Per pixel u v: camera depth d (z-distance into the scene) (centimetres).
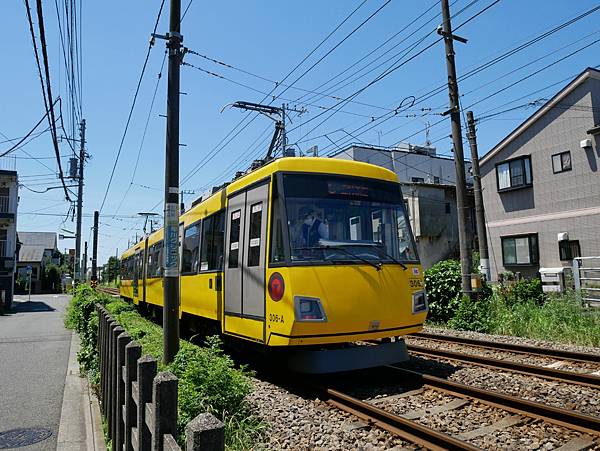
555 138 2020
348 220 712
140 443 303
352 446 459
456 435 477
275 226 684
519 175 2155
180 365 586
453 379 712
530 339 1054
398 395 627
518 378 700
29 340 1305
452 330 1242
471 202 3122
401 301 695
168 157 841
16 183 3178
